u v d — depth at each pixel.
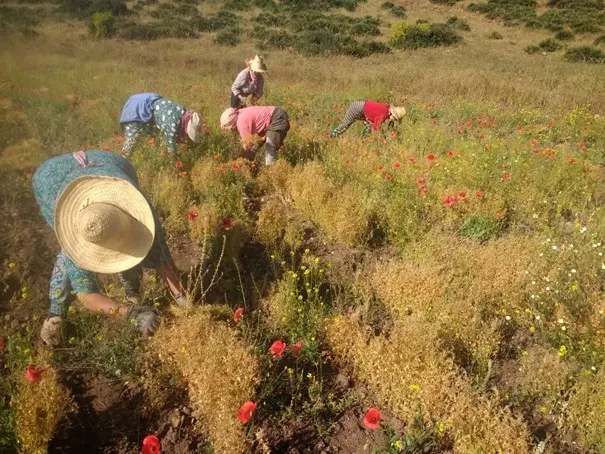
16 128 6.98
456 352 3.30
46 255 4.08
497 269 3.94
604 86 12.42
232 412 2.65
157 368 3.07
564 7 36.25
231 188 5.20
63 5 30.95
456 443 2.69
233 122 6.00
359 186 5.24
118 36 26.69
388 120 7.29
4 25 24.61
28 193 4.93
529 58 21.55
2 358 3.14
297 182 5.36
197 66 17.47
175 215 4.68
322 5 37.91
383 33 30.28
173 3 35.84
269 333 3.38
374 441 2.80
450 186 5.34
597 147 7.65
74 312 3.16
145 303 3.47
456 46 26.03
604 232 4.50
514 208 5.35
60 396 2.72
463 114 9.34
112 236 2.56
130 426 2.82
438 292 3.61
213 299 3.74
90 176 2.70
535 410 3.00
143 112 5.36
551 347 3.42
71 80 11.36
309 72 15.80
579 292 3.47
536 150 6.47
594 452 2.75
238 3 36.19
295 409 2.96
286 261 4.30
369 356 3.12
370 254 4.53
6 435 2.58
